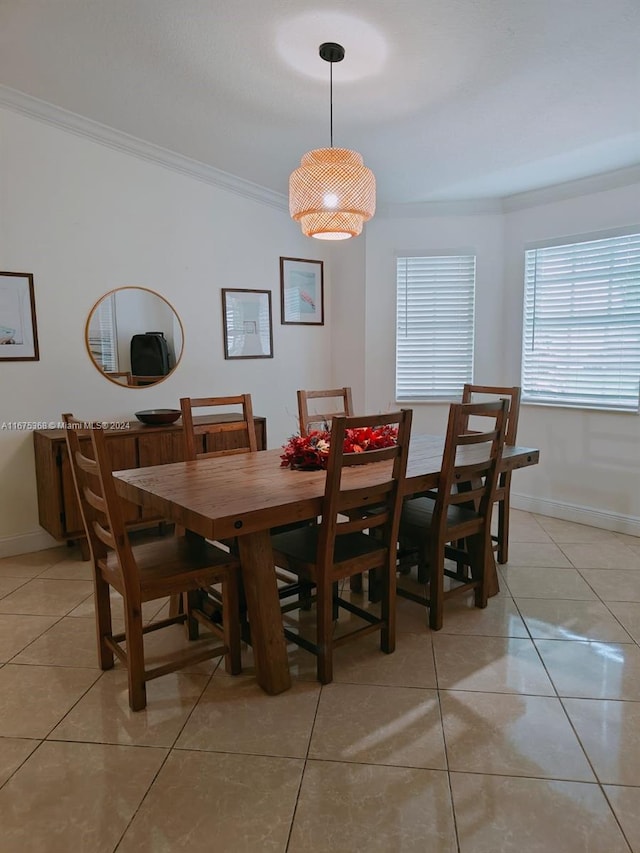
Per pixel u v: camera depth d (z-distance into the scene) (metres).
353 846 1.43
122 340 3.75
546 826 1.48
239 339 4.40
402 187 4.18
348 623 2.67
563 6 2.06
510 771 1.67
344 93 2.78
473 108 2.90
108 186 3.60
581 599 2.85
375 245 4.72
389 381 4.84
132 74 2.70
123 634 2.29
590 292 3.97
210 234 4.16
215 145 3.56
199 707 1.99
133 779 1.65
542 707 1.98
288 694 2.07
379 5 2.08
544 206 4.20
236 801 1.57
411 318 4.75
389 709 1.98
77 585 3.03
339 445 1.99
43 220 3.34
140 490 2.19
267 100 2.89
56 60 2.59
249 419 3.07
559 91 2.71
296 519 1.99
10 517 3.41
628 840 1.44
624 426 3.82
